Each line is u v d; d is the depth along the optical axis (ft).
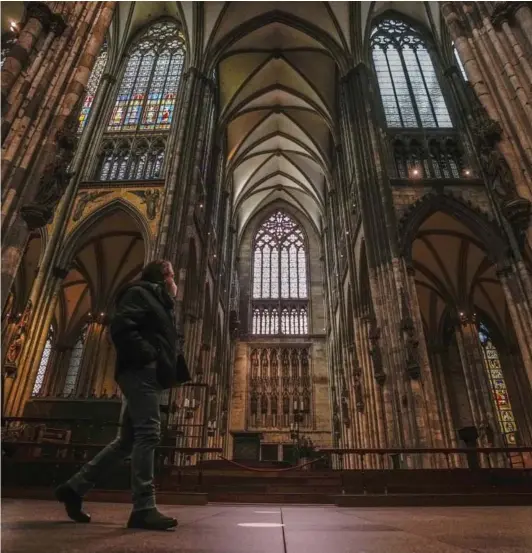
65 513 13.24
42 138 31.71
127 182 69.87
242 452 65.62
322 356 126.11
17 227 28.66
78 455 43.52
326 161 118.21
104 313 86.48
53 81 33.96
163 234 62.18
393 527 10.66
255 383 123.24
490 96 37.14
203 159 81.71
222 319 109.81
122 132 78.95
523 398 92.12
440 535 8.76
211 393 87.97
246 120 117.39
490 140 35.65
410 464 47.52
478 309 100.73
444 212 63.31
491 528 10.36
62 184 32.01
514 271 55.11
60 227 66.54
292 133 122.93
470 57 39.24
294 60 101.81
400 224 61.36
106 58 94.38
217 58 90.17
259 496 33.30
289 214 154.81
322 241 142.20
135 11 95.55
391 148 71.00
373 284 61.77
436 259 82.79
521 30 36.96
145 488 9.43
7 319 58.13
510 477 35.76
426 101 79.36
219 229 106.52
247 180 136.87
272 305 137.90
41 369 97.19
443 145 71.46
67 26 36.68
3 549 5.71
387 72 84.43
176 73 88.94
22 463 31.65
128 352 10.37
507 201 32.94
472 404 75.51
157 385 10.61
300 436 113.60
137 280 11.71
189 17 91.04
